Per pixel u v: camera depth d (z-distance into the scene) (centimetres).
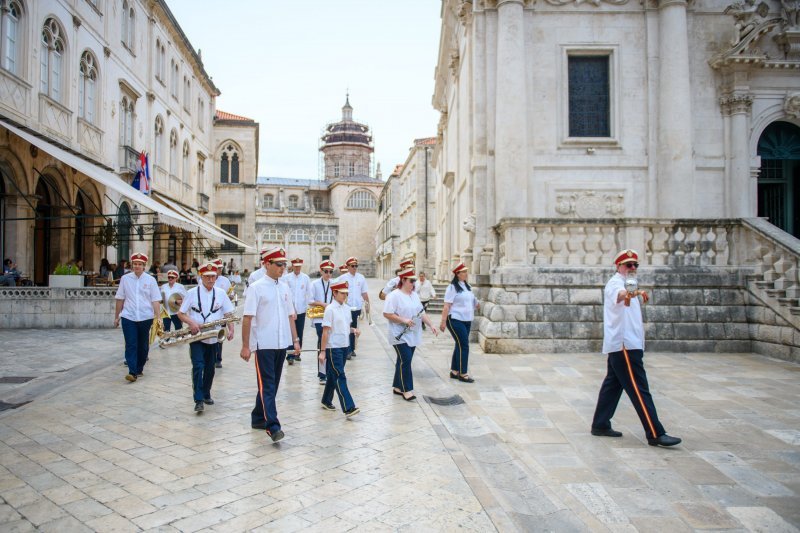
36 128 1673
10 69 1581
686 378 891
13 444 556
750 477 502
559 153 1472
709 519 424
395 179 5662
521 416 692
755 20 1481
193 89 3541
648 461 543
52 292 1507
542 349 1115
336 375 663
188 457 520
